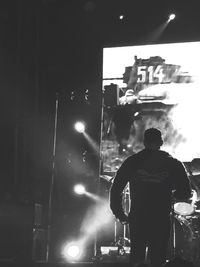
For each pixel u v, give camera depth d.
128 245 9.16
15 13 9.22
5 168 8.86
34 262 6.01
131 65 11.24
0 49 9.16
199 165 10.17
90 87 11.38
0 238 7.37
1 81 9.10
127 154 10.81
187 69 11.01
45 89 11.15
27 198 8.35
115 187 4.65
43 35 10.91
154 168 4.65
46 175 10.35
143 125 10.91
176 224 8.55
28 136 9.09
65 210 9.77
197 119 10.80
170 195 4.65
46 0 11.02
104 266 5.86
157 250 4.58
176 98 10.95
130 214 4.65
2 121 9.02
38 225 7.74
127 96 11.12
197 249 8.41
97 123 11.16
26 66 9.24
